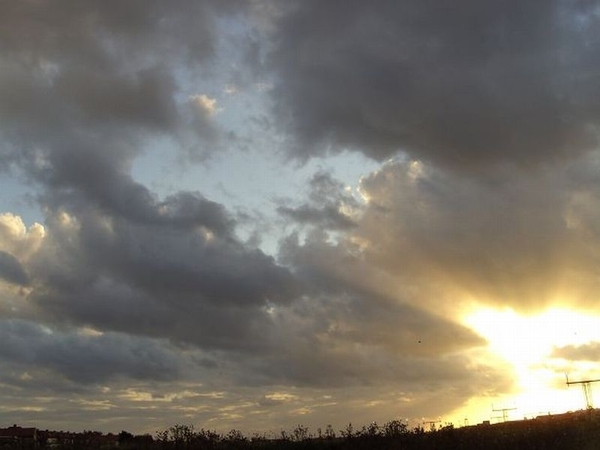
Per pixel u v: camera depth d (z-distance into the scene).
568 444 40.00
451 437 39.88
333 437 39.78
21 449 33.88
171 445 36.03
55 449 34.84
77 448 35.00
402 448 37.75
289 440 38.66
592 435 41.09
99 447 35.62
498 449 38.25
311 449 37.62
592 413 48.31
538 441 39.81
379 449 37.66
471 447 38.34
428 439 39.44
